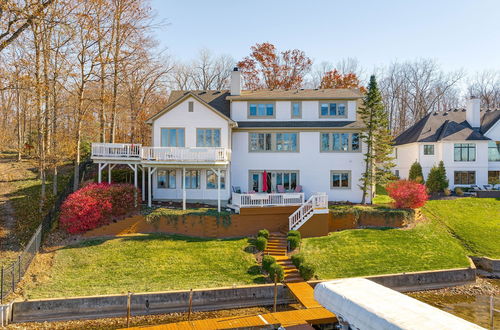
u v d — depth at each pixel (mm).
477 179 35812
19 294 15773
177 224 23766
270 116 30609
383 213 25594
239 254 20797
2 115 45906
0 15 18375
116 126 47531
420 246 22531
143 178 27141
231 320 14250
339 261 20391
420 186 27250
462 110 41031
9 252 19656
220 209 26016
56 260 19250
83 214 21922
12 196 27406
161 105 48219
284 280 17922
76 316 15180
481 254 22547
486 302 17375
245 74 55875
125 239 22141
